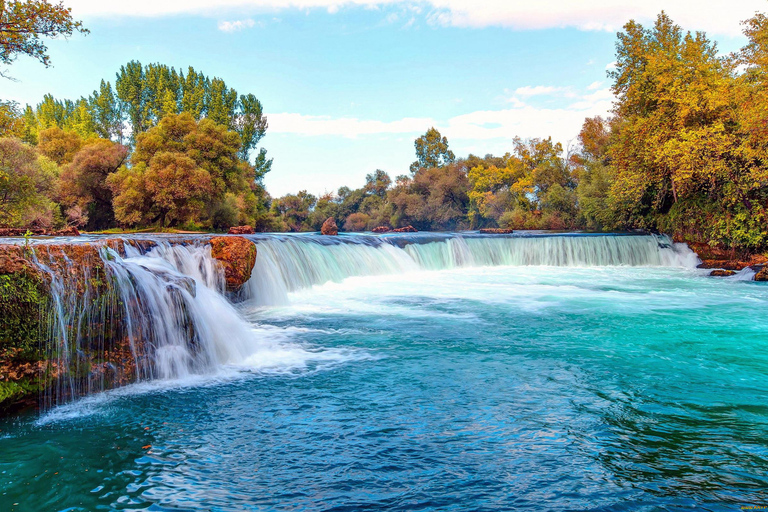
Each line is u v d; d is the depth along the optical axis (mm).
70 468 5594
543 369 9156
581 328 12602
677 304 16281
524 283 21422
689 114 29891
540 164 59188
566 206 49438
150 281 9359
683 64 31000
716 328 12633
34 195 26781
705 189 30297
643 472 5305
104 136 72500
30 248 7840
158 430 6617
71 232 23625
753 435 6238
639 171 33062
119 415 7141
